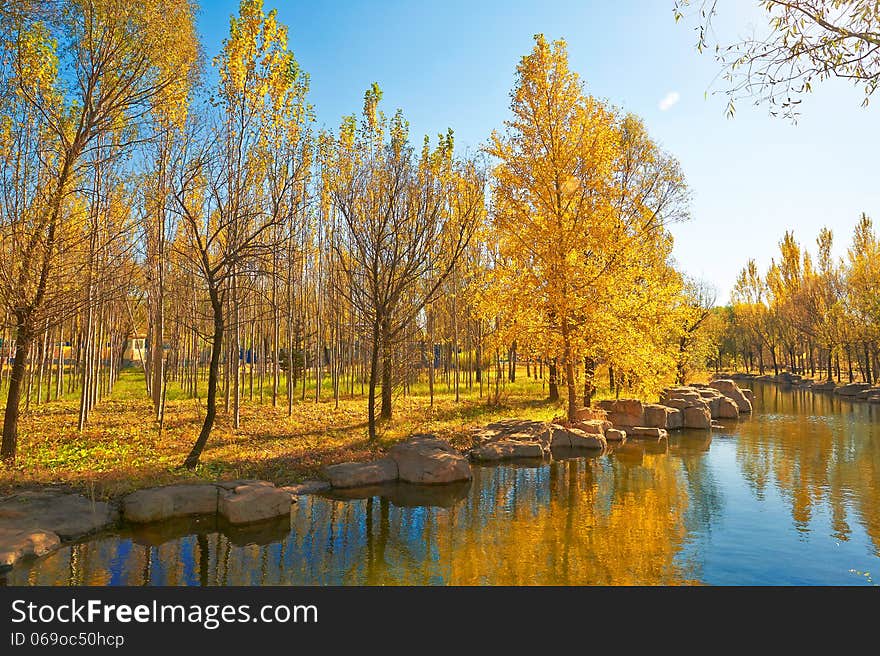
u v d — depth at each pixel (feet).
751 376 214.48
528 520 32.76
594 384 70.18
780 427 76.18
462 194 66.23
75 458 38.68
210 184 43.88
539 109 58.54
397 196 53.47
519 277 61.26
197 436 48.49
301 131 56.95
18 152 37.60
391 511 34.45
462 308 86.94
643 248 67.72
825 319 151.02
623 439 63.21
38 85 38.52
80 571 24.18
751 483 42.52
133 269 46.60
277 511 32.50
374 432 50.88
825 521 32.83
